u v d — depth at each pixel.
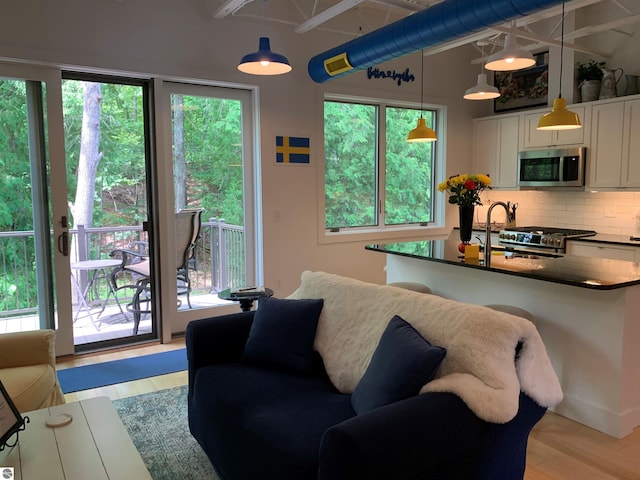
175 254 4.47
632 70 4.93
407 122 5.94
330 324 2.47
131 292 4.62
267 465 1.80
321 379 2.38
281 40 4.74
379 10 5.24
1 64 3.60
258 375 2.38
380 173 5.73
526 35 4.39
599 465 2.44
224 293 3.54
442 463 1.63
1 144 3.68
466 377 1.78
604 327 2.74
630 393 2.74
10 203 3.74
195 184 4.55
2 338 2.54
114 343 4.32
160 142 4.25
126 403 3.17
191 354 2.57
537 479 2.32
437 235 6.12
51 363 2.61
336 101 5.38
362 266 5.52
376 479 1.43
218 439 2.17
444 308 2.08
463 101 6.16
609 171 4.78
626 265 3.10
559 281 2.62
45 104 3.77
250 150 4.80
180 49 4.23
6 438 1.70
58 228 3.87
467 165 6.28
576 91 5.16
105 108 4.18
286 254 4.95
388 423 1.50
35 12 3.63
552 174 5.22
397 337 1.96
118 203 4.32
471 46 6.15
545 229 5.46
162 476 2.36
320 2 4.91
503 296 3.29
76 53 3.79
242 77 4.54
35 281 3.87
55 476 1.55
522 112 5.60
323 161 5.13
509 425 1.82
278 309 2.59
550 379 1.94
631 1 4.85
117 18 3.95
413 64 5.70
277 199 4.85
